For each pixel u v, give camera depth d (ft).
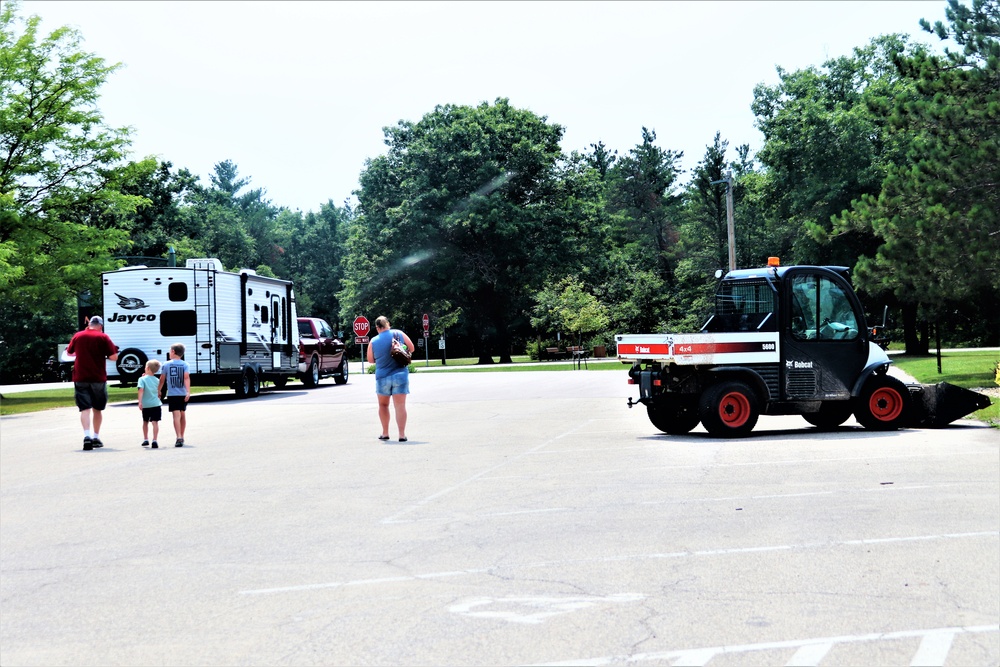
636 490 35.29
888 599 20.42
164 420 74.33
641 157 308.60
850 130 178.09
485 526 29.30
